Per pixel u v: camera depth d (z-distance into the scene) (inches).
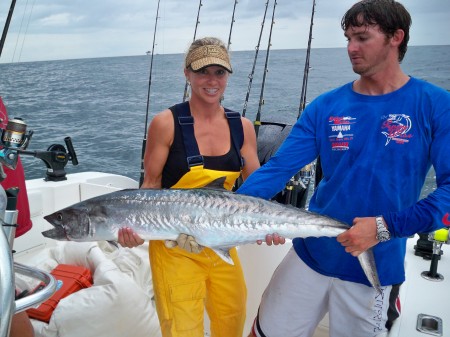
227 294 87.1
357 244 67.4
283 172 81.0
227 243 79.7
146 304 102.6
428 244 108.9
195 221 78.9
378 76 69.6
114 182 158.7
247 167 93.6
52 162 138.8
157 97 598.9
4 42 105.1
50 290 50.4
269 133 135.4
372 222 66.6
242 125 90.7
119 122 478.3
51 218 82.6
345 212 74.0
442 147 65.0
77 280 106.0
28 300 47.6
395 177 69.2
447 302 88.4
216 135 87.1
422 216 63.9
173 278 83.0
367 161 70.9
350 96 73.8
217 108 88.3
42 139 398.6
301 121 81.0
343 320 80.1
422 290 92.6
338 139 73.6
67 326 93.7
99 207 80.4
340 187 74.2
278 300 84.7
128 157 342.3
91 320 95.0
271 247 105.7
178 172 85.4
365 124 71.1
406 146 68.2
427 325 81.2
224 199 79.5
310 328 84.9
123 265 116.1
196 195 80.3
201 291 84.9
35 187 132.6
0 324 39.0
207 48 82.0
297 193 117.4
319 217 74.8
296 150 80.0
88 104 610.5
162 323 84.7
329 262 78.5
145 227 79.6
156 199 80.1
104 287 99.0
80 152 355.6
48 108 584.1
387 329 78.4
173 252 83.5
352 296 78.0
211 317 90.4
